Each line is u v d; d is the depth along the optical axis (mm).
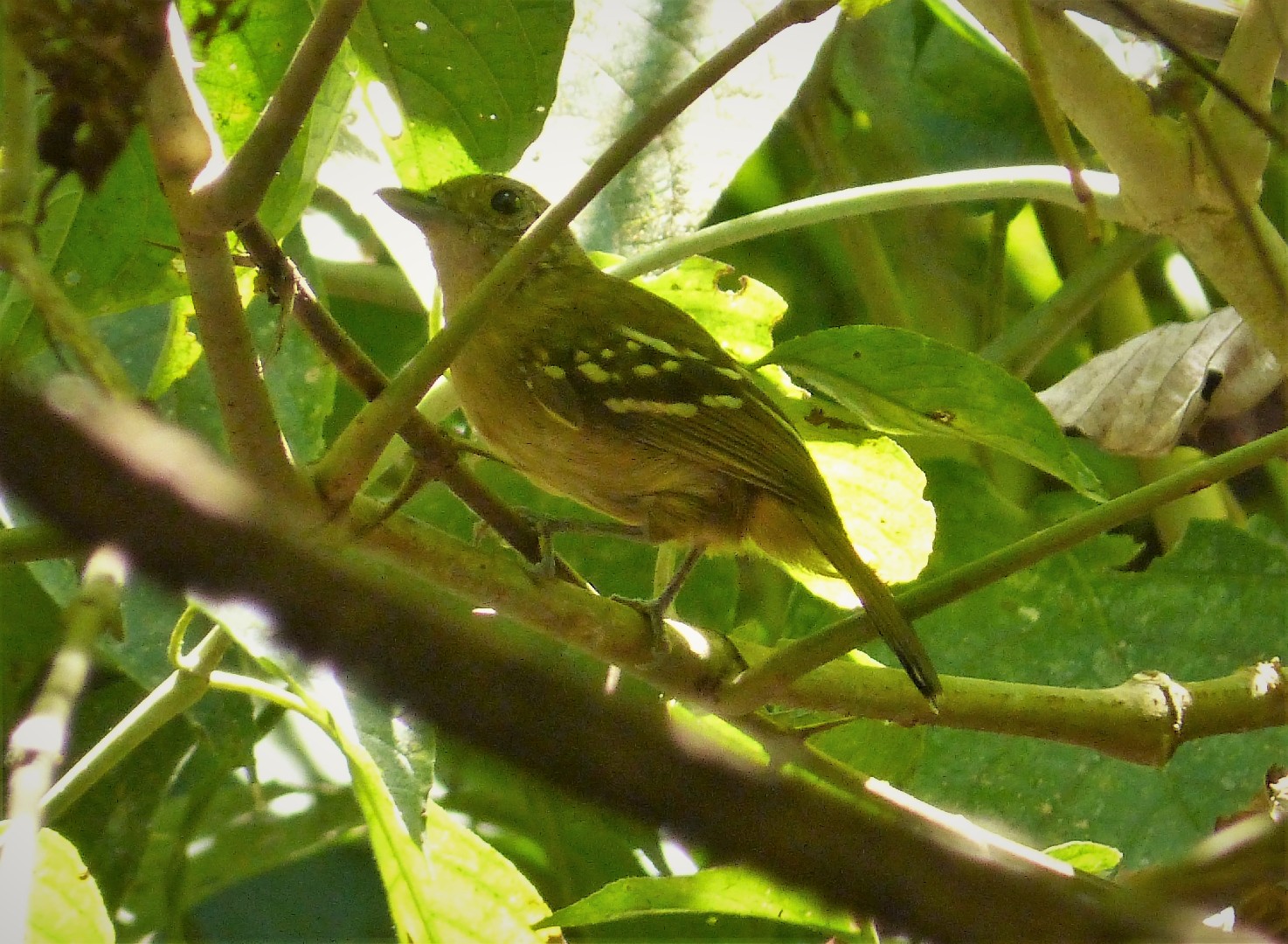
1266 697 6281
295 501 4566
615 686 6172
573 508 8977
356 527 5023
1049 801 8141
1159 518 9906
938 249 11453
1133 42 9000
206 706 7902
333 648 3117
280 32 6129
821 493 7277
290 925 10062
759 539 7641
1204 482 5379
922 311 11430
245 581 3062
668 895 6289
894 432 7055
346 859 10305
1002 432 6789
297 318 5039
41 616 8438
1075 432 8711
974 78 10992
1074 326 10141
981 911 3512
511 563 5508
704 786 3320
